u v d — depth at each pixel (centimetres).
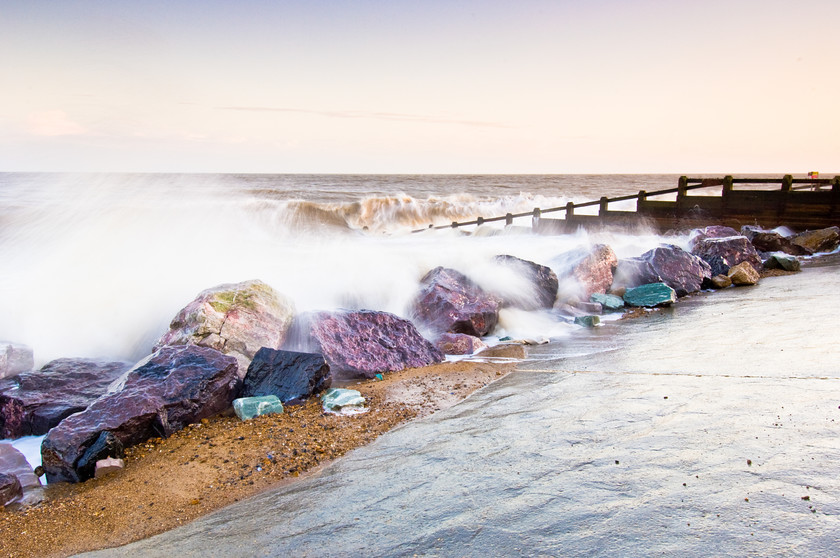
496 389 633
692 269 1212
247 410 574
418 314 936
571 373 676
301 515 374
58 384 647
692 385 579
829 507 320
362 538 336
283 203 2817
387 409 588
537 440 466
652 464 397
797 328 799
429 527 341
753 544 290
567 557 294
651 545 297
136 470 469
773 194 1745
